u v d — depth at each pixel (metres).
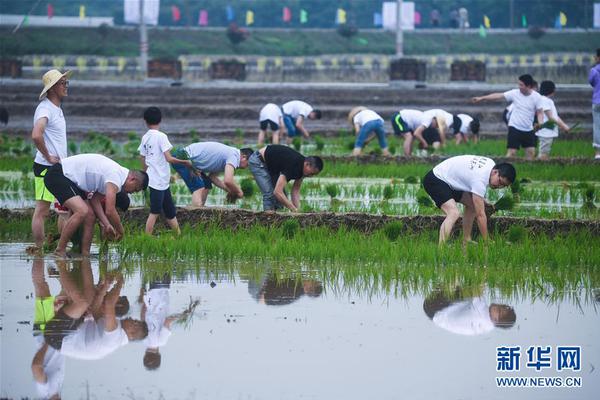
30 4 177.12
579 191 41.84
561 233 32.03
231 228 32.50
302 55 170.50
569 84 140.00
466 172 28.14
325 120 90.25
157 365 18.05
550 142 51.06
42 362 18.16
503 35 182.75
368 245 28.91
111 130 78.50
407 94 110.12
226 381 17.20
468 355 18.98
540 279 25.70
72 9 190.62
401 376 17.67
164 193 30.61
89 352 18.78
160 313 21.75
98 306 22.33
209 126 83.75
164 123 86.50
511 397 16.81
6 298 22.98
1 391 16.64
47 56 148.00
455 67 127.50
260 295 23.64
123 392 16.61
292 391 16.75
